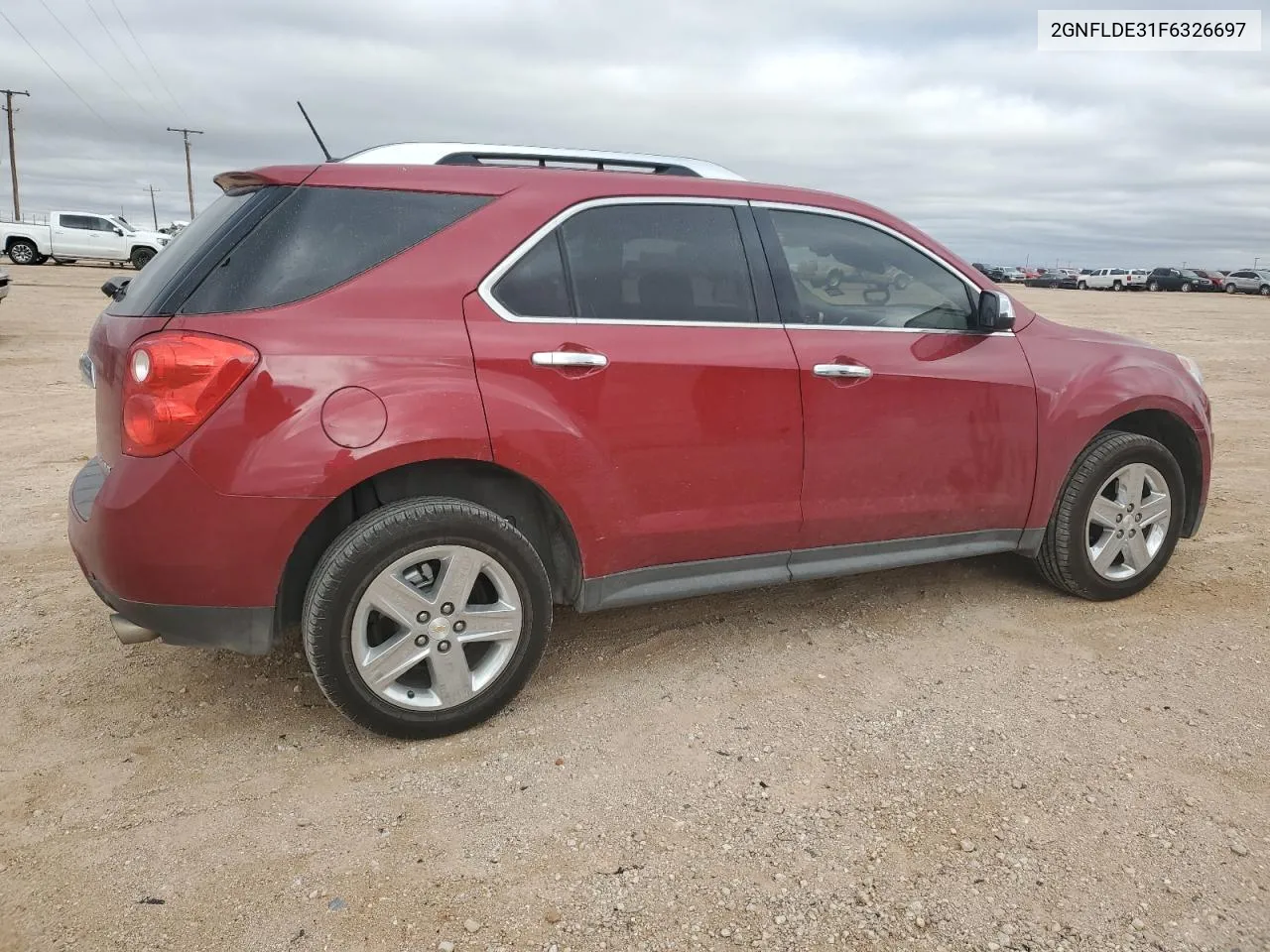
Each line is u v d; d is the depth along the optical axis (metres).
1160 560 4.07
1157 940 2.10
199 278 2.58
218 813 2.53
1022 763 2.78
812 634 3.69
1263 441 7.54
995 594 4.11
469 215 2.86
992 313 3.55
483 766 2.77
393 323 2.69
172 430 2.48
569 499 2.91
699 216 3.21
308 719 3.02
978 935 2.11
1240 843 2.42
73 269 30.95
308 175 2.76
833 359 3.29
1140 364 3.98
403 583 2.73
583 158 3.19
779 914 2.17
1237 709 3.09
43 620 3.72
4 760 2.75
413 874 2.30
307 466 2.54
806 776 2.71
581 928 2.13
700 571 3.27
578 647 3.57
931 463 3.52
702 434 3.09
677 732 2.96
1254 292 51.12
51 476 5.93
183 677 3.28
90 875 2.28
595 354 2.90
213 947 2.06
